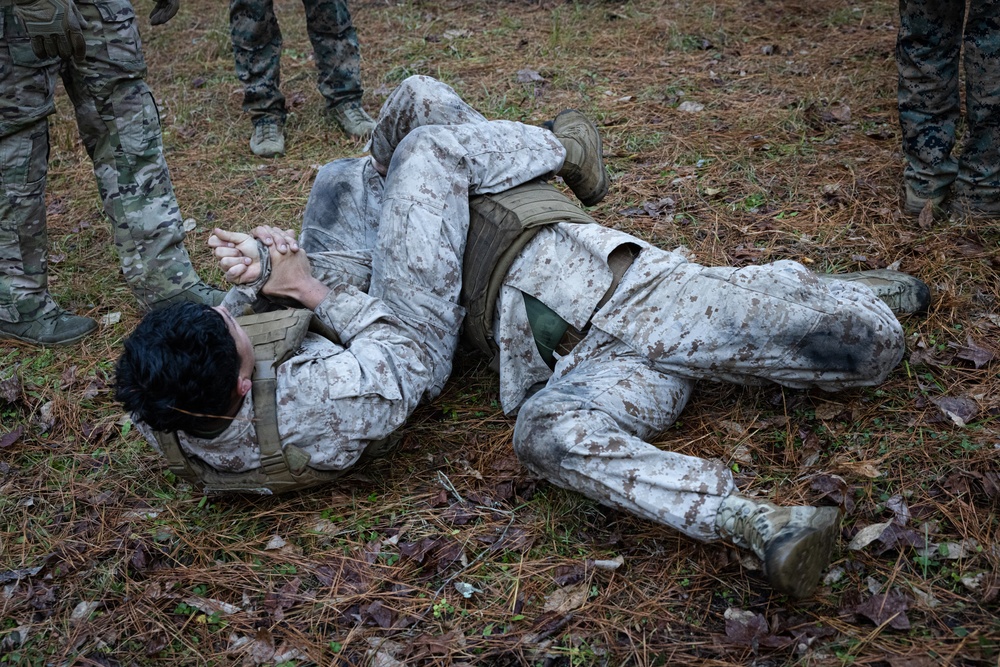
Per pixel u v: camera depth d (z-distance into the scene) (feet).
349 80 17.40
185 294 12.57
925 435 8.98
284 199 15.38
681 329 8.80
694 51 19.21
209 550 8.82
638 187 14.32
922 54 11.68
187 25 24.02
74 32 10.89
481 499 9.04
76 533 9.16
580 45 20.07
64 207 15.85
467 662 7.46
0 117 11.12
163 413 7.73
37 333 12.21
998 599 7.36
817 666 7.00
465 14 22.91
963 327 10.32
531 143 10.11
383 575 8.35
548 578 8.14
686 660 7.25
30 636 8.09
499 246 9.32
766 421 9.52
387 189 9.55
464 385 10.76
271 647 7.75
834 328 8.59
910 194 12.49
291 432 8.38
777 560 6.81
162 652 7.84
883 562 7.83
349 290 9.11
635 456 7.85
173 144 17.83
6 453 10.36
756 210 13.26
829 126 15.28
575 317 9.04
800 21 20.10
